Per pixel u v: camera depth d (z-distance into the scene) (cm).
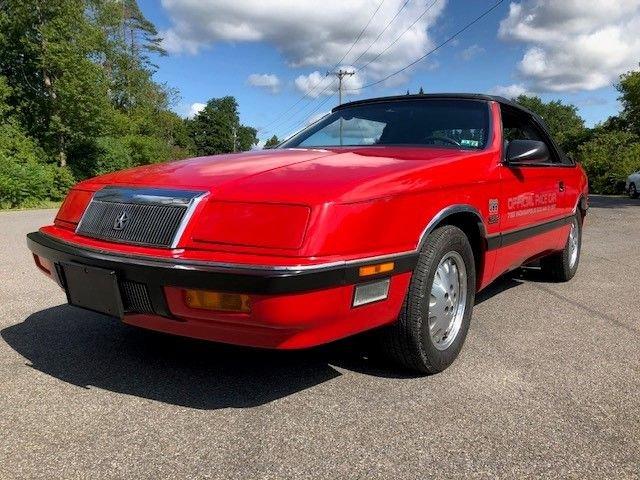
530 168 400
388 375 302
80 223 288
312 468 212
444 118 383
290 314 225
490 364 320
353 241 242
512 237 373
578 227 558
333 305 237
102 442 230
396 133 382
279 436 236
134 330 376
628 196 2614
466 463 216
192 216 247
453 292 314
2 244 828
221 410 260
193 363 317
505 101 416
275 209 237
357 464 215
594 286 529
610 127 2998
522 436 237
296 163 289
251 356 329
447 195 298
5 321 397
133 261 242
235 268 223
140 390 280
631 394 280
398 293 271
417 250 275
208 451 223
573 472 210
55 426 243
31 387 283
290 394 278
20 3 2405
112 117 2719
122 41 3928
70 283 279
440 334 306
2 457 218
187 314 239
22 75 2614
